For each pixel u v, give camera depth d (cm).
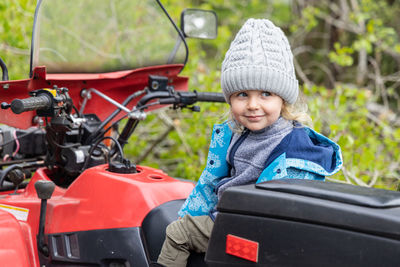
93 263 182
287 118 163
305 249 119
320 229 117
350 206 116
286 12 773
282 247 121
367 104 479
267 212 124
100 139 210
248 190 129
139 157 429
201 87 427
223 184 169
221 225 131
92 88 238
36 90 188
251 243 125
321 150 155
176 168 408
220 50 567
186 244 167
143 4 258
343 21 609
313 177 155
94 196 186
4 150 245
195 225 166
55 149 211
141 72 249
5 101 198
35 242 194
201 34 261
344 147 324
